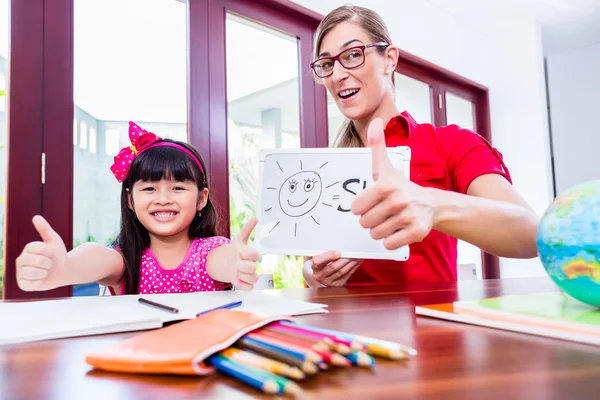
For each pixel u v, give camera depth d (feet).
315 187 3.05
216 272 2.83
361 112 3.68
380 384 0.77
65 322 1.33
